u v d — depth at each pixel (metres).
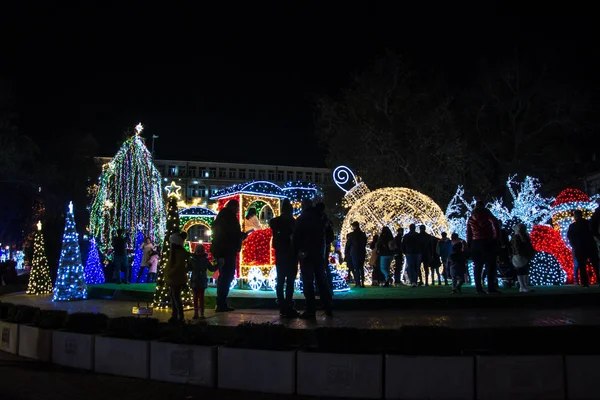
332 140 33.88
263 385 6.17
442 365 5.64
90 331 7.80
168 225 10.66
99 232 21.08
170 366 6.70
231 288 13.77
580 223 12.23
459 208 29.98
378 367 5.80
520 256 11.01
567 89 32.59
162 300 10.53
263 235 13.02
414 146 31.50
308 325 7.68
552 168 33.88
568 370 5.51
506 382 5.52
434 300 9.71
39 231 15.46
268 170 82.38
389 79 32.91
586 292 10.30
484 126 34.72
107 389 6.38
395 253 15.12
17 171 36.12
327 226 9.85
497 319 8.01
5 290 18.72
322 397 5.91
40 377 7.02
